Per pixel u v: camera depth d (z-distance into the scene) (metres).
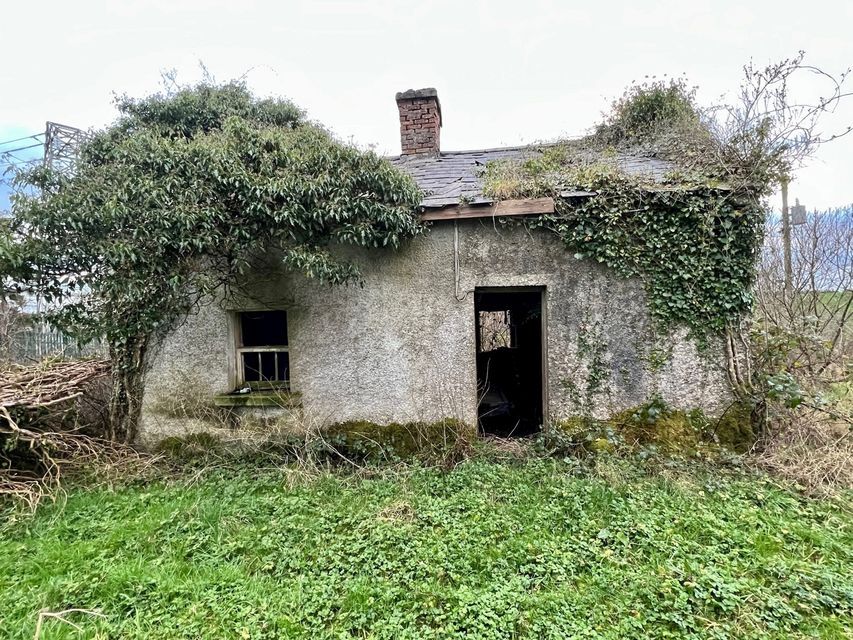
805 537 3.59
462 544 3.58
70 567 3.45
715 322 5.26
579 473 4.82
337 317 5.92
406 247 5.78
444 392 5.74
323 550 3.59
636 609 2.83
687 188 5.15
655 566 3.24
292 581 3.26
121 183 4.88
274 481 5.04
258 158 5.14
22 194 4.88
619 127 7.77
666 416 5.36
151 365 6.20
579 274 5.50
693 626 2.69
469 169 6.97
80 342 5.46
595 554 3.42
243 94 7.48
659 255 5.32
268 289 5.98
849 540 3.56
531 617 2.80
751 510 3.94
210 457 5.79
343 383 5.92
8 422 4.86
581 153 6.69
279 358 6.54
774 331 5.72
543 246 5.54
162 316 5.67
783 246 8.98
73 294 5.54
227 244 5.08
